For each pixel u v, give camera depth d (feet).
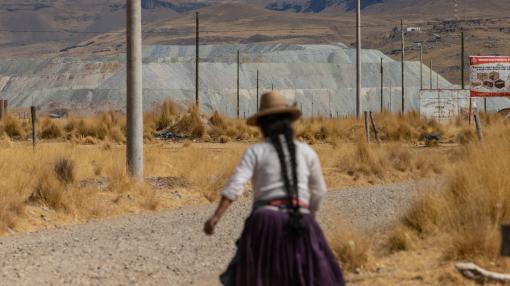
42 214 120.37
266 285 56.65
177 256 93.09
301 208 58.03
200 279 83.20
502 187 99.60
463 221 95.45
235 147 261.85
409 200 118.93
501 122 285.64
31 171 142.10
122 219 121.90
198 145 277.64
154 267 88.02
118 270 86.89
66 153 174.50
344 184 162.71
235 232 106.73
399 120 314.96
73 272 85.97
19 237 107.34
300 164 58.39
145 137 300.20
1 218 113.09
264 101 59.26
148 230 109.40
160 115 328.70
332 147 243.81
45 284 81.30
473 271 78.69
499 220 95.76
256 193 58.49
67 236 106.63
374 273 81.97
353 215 113.80
